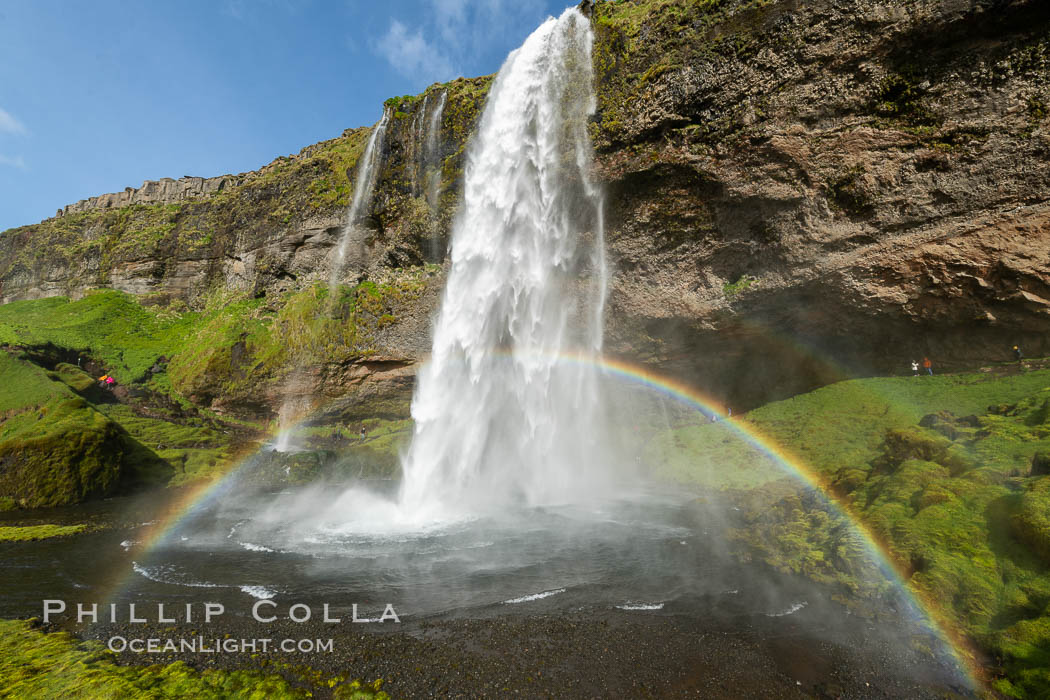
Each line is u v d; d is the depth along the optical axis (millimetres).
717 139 22969
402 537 16484
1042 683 6430
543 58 28656
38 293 68250
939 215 20375
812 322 24688
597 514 19281
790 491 18125
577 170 26844
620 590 11109
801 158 21719
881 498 12648
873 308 22719
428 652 8469
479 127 31891
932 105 19734
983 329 21797
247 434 41344
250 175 67000
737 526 15750
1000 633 7461
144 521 21031
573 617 9750
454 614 10047
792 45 21172
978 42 18594
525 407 30359
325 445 37719
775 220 23078
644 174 24938
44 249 69688
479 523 18359
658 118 24078
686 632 8969
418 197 35062
